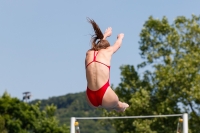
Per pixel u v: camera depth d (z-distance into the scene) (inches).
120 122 2524.6
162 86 2415.1
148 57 2571.4
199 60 2453.2
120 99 2566.4
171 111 2379.4
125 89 2598.4
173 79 2380.7
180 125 1184.2
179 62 2469.2
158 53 2571.4
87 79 601.6
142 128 2365.9
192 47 2613.2
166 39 2561.5
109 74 601.0
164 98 2500.0
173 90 2448.3
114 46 612.1
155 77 2516.0
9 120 2596.0
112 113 2519.7
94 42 608.7
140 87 2507.4
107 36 625.0
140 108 2444.6
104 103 594.9
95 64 595.2
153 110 2445.9
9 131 2620.6
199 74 2431.1
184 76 2383.1
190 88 2374.5
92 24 601.6
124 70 2628.0
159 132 2428.6
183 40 2618.1
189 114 2475.4
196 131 2484.0
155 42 2591.0
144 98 2437.3
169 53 2571.4
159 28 2564.0
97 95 593.6
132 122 2486.5
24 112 2664.9
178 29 2618.1
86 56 607.2
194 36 2618.1
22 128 2682.1
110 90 594.2
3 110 2640.3
